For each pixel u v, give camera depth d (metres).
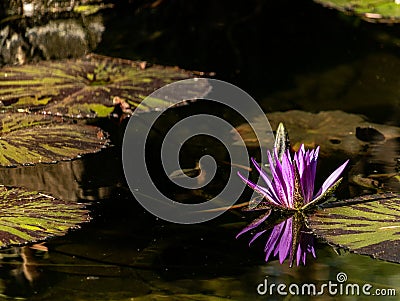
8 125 3.84
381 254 2.64
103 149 3.71
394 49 5.35
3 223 2.90
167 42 5.48
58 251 2.75
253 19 5.99
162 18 5.98
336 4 5.60
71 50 5.24
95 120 4.05
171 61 5.09
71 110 4.11
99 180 3.38
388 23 5.89
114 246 2.80
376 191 3.25
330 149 3.74
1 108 4.06
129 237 2.88
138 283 2.53
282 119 4.15
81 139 3.76
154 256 2.72
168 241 2.84
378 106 4.39
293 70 5.01
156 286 2.51
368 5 5.59
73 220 2.98
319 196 3.04
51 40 5.40
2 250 2.75
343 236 2.79
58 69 4.66
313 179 3.07
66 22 5.77
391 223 2.84
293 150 3.72
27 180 3.35
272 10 6.16
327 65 5.09
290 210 3.08
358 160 3.61
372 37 5.61
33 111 4.06
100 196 3.23
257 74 4.92
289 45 5.48
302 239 2.85
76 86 4.41
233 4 6.20
